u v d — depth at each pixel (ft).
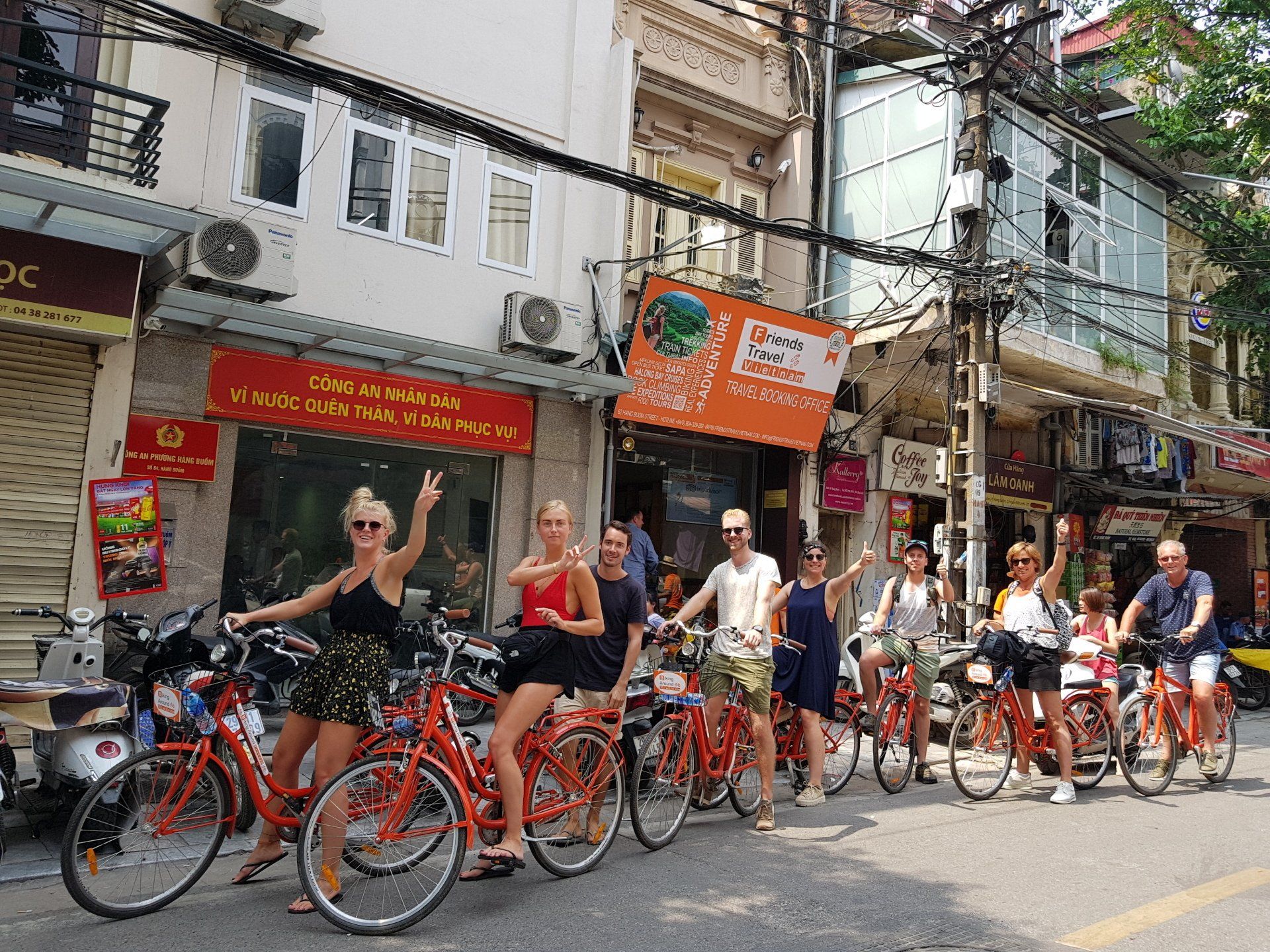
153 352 25.62
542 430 32.89
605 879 15.01
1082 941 12.85
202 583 26.35
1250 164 49.37
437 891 12.87
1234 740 25.27
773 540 40.42
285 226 27.84
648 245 38.14
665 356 33.63
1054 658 22.12
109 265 22.79
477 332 31.32
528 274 32.76
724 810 20.12
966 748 21.90
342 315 28.71
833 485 41.06
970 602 30.09
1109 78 54.70
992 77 32.76
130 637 19.76
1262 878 16.06
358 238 29.17
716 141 40.34
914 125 39.60
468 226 31.45
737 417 36.24
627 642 16.37
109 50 25.32
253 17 26.78
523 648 14.44
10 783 15.55
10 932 12.32
